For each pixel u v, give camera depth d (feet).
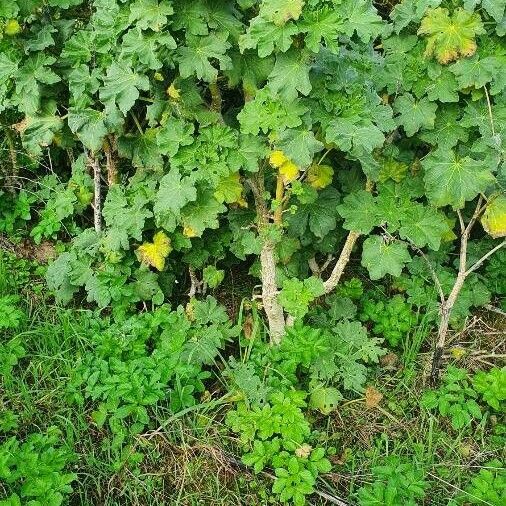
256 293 4.93
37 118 4.46
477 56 3.80
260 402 4.14
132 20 3.58
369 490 3.76
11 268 4.95
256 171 3.92
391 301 4.82
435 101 4.16
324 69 3.64
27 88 4.24
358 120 3.59
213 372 4.39
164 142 3.94
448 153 3.89
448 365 4.52
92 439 4.00
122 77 3.88
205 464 3.95
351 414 4.33
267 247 4.14
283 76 3.48
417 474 3.84
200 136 3.95
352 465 4.05
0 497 3.56
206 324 4.57
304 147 3.61
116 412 3.90
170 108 4.07
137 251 4.44
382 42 4.20
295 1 3.22
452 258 5.26
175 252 4.93
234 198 4.12
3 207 5.31
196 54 3.69
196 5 3.66
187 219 4.17
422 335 4.60
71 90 4.14
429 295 4.78
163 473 3.91
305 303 4.08
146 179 4.56
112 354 4.27
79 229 5.19
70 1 4.20
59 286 4.74
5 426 3.87
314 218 4.58
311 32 3.30
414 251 5.13
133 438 3.97
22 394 4.05
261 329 4.63
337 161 4.88
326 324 4.65
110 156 4.60
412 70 4.04
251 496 3.85
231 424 4.02
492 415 4.36
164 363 4.15
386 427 4.26
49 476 3.55
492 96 4.09
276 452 3.92
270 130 3.93
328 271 5.23
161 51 3.65
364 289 5.12
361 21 3.34
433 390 4.43
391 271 4.12
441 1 3.78
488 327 4.91
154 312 4.59
